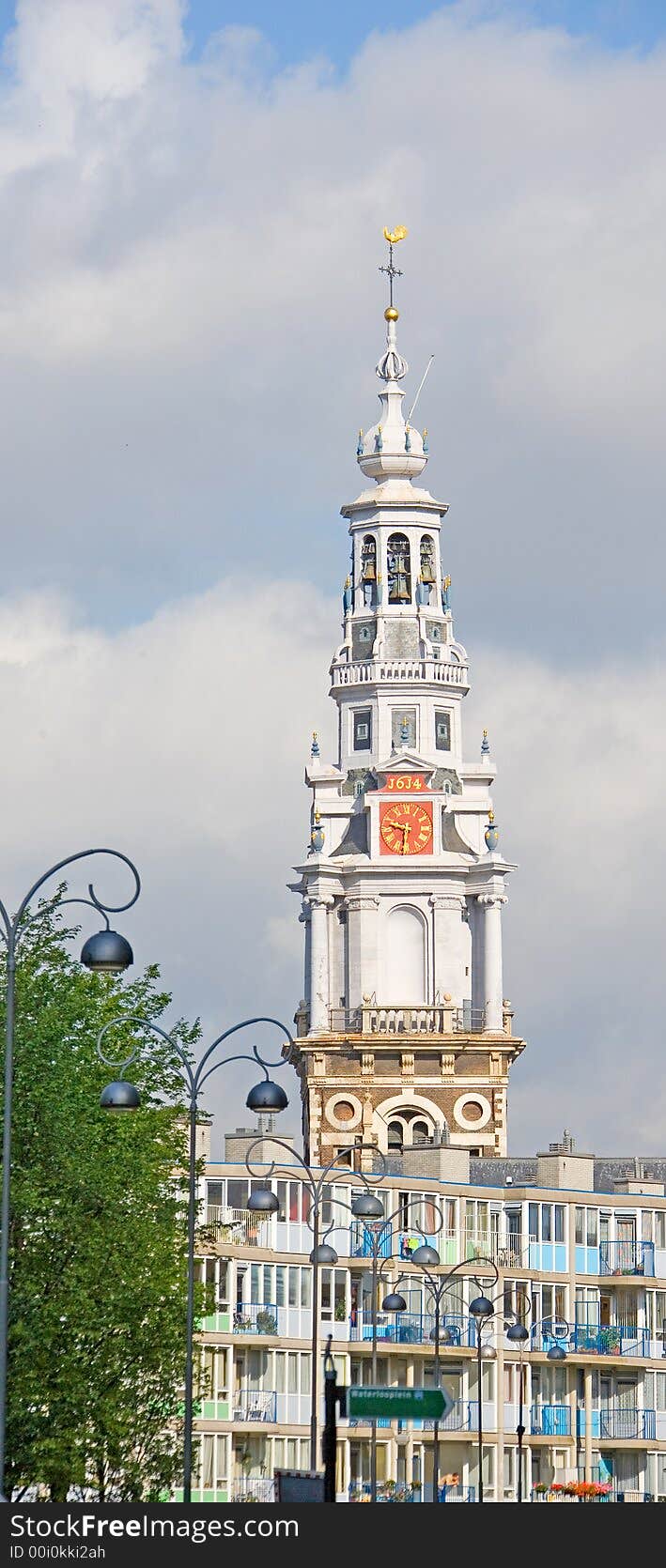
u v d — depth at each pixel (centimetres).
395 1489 14575
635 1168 18525
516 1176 18825
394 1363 15712
